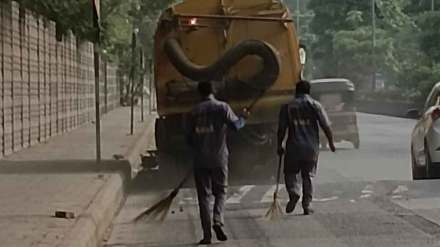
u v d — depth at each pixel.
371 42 75.69
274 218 14.62
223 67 18.86
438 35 60.03
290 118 14.93
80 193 15.56
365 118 57.34
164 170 19.86
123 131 34.59
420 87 59.62
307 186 15.11
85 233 11.72
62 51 32.81
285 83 19.33
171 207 16.69
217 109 12.72
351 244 12.28
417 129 19.95
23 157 22.64
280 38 19.52
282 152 15.09
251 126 19.22
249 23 19.58
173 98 19.48
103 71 50.44
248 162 19.48
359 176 21.03
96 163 20.70
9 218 12.80
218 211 12.77
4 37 22.00
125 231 14.11
